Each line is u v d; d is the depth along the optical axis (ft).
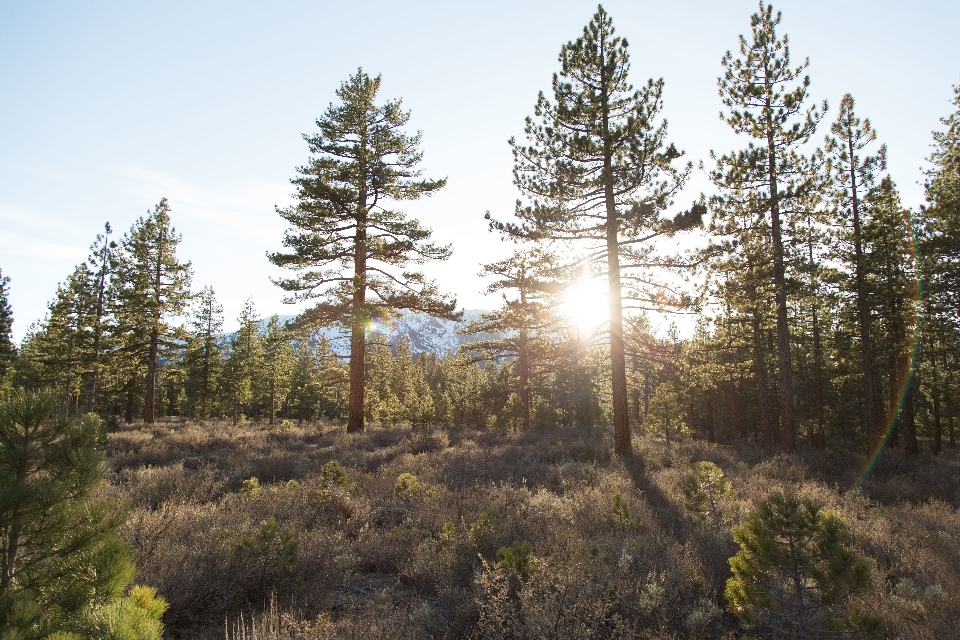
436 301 78.33
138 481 34.86
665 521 26.61
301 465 44.62
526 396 108.68
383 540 22.85
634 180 52.65
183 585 16.15
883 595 16.44
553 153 55.57
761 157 62.44
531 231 55.11
